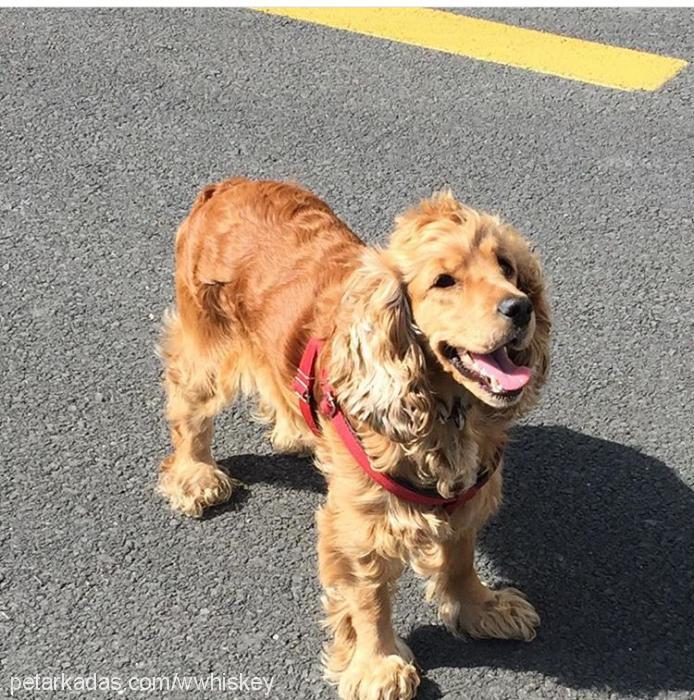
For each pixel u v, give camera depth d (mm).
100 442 1279
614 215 1569
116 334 1415
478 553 1156
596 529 1174
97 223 1580
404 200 1599
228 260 1122
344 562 1015
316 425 1029
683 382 1332
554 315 1419
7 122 1763
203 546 1169
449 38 1930
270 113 1769
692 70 1833
